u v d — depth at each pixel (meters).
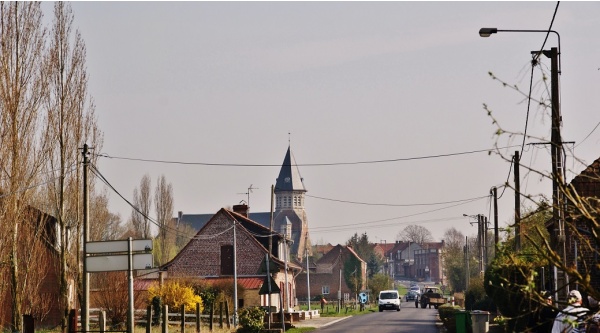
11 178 47.09
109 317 55.69
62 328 47.03
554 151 19.41
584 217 11.16
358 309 115.75
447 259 155.00
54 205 58.34
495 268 27.20
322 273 187.00
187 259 94.62
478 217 95.56
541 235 11.66
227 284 83.38
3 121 47.41
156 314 58.47
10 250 46.81
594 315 12.08
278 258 96.69
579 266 36.72
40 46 49.19
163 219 137.25
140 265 33.34
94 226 69.19
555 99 27.61
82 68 56.72
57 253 59.62
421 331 56.00
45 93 53.41
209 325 59.59
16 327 47.03
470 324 42.69
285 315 68.69
